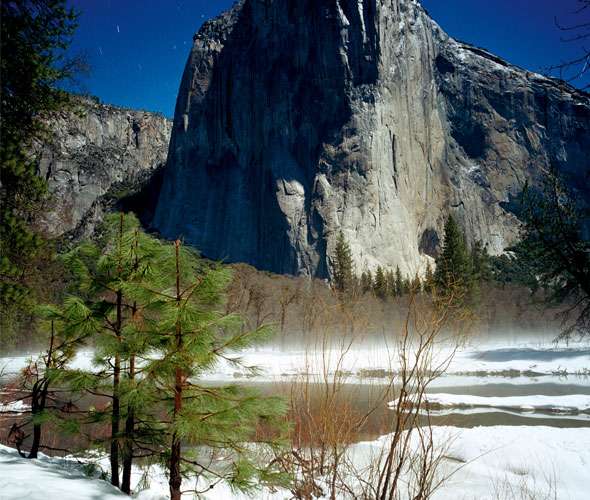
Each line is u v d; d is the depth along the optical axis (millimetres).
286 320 35062
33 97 10375
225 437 4098
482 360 29203
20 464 4469
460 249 52906
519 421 12531
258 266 113938
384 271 102750
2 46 9297
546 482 7000
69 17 10000
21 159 10656
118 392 4176
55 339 5227
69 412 4656
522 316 52844
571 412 13750
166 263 4520
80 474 4652
